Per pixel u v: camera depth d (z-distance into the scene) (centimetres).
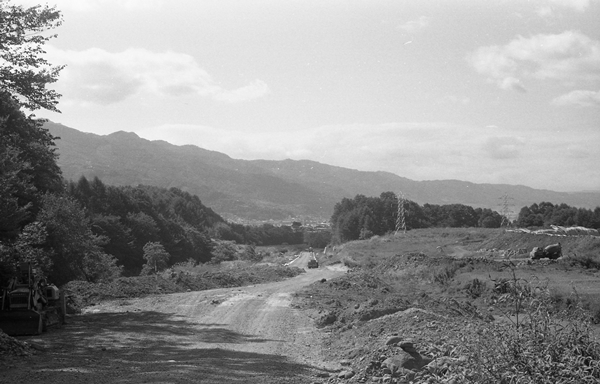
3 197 2391
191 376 1406
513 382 965
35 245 2991
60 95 2714
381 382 1361
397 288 3897
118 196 11588
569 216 13212
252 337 2111
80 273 3816
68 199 3775
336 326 2314
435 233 9662
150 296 3506
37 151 3347
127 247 10212
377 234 16612
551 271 3816
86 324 2423
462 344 1083
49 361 1612
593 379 938
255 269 6231
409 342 1461
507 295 1127
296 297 3294
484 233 8644
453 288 3394
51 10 2583
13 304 2152
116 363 1586
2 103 2730
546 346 1010
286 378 1422
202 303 3105
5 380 1361
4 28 2500
